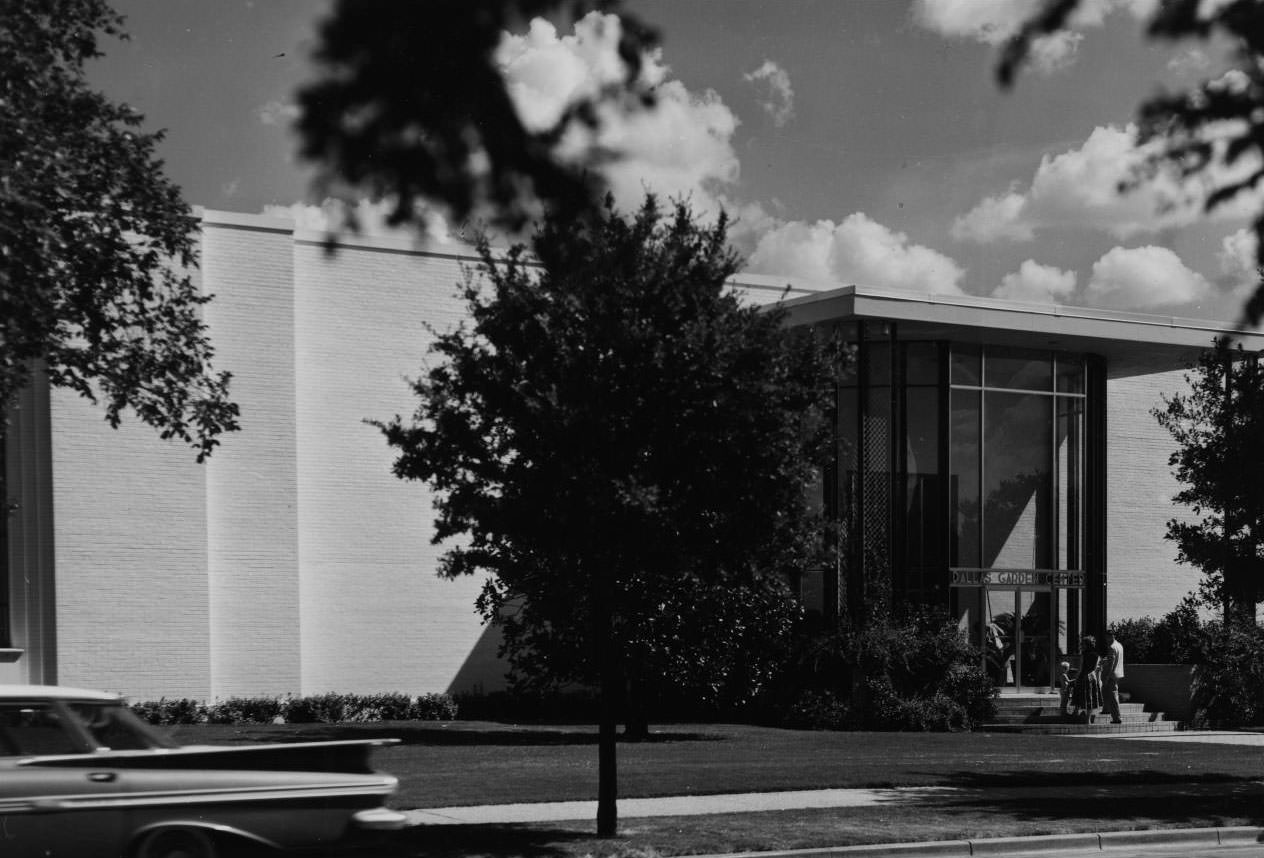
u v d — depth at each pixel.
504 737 22.39
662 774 16.45
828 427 11.81
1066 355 29.00
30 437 24.59
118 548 24.84
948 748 21.22
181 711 24.88
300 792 8.99
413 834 11.80
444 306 28.61
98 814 8.52
